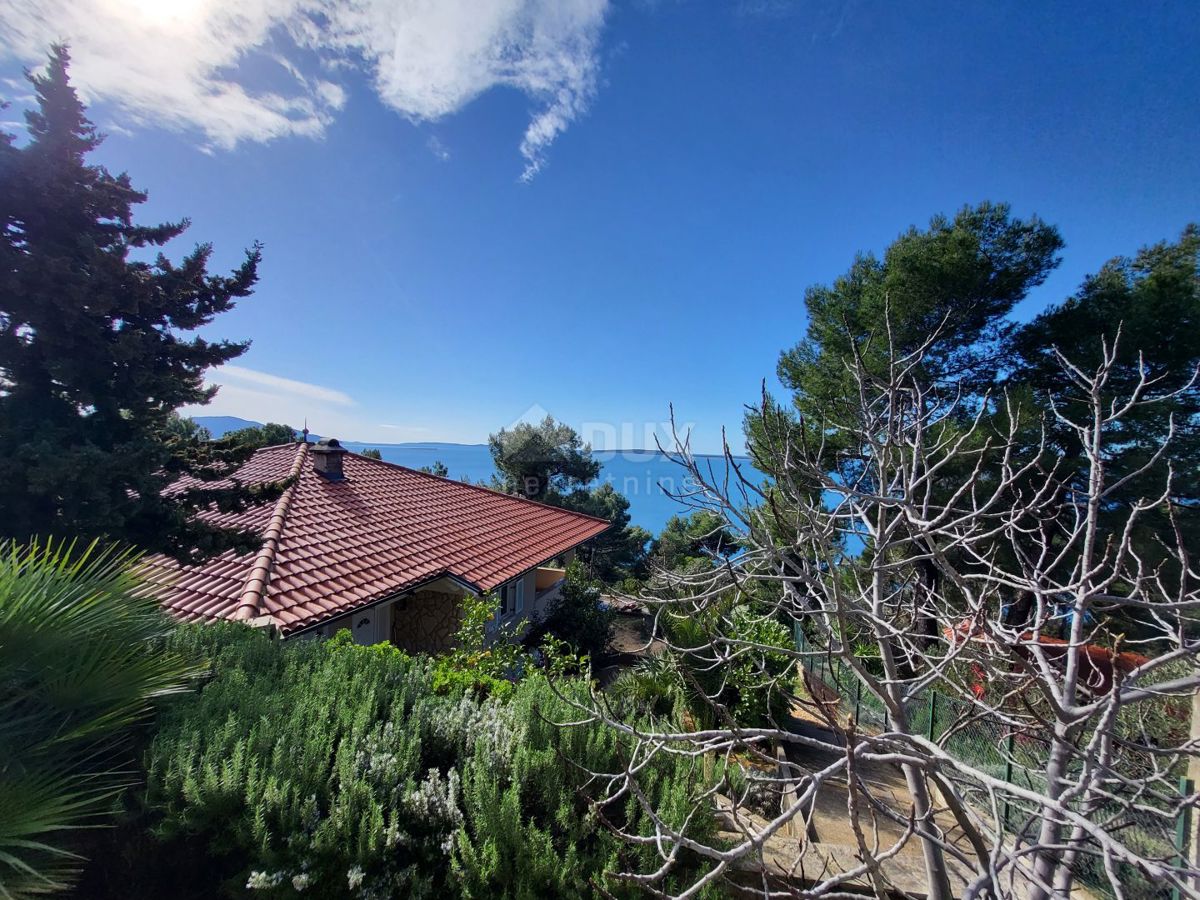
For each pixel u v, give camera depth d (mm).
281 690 3895
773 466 3461
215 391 8930
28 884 2244
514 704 3949
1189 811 3633
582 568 17906
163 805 2809
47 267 6668
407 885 2736
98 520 6680
